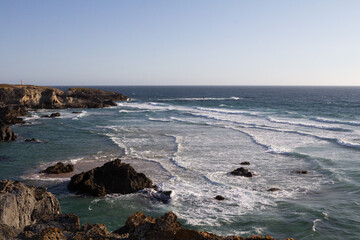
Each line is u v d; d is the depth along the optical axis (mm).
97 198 21500
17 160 30672
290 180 24438
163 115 71188
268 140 39625
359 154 31688
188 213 18766
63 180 24797
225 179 24844
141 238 10016
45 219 13336
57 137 42875
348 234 15812
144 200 21109
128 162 29844
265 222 17359
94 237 11227
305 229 16375
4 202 12062
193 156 32125
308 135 42469
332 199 20297
